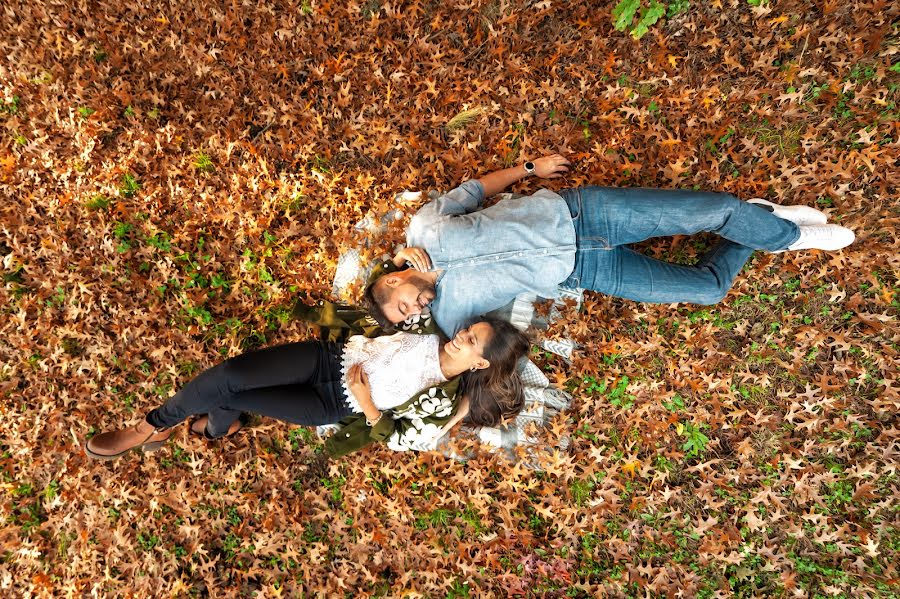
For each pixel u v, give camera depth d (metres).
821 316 2.91
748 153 2.95
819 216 2.69
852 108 2.85
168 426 2.74
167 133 3.24
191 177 3.22
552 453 2.95
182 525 3.09
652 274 2.66
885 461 2.81
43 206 3.28
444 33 3.18
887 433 2.79
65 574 3.15
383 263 2.78
